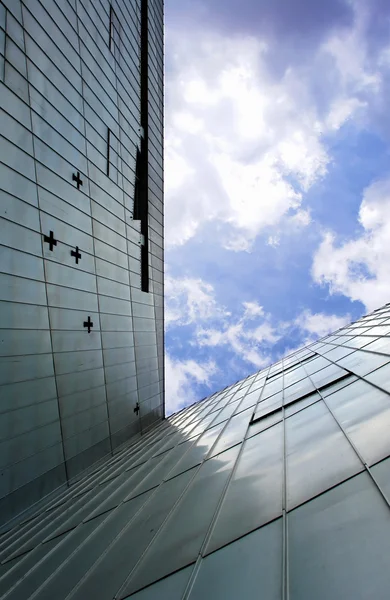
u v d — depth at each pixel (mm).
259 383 22969
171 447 15203
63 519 10836
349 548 4148
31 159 13539
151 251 29375
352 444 6820
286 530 5117
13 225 12477
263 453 8930
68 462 15805
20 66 12898
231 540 5551
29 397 13305
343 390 11141
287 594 3953
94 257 19000
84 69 18109
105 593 5691
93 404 18578
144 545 6793
